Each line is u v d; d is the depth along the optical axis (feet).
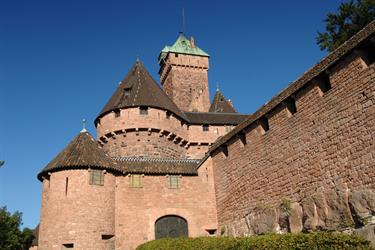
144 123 138.62
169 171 107.04
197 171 109.09
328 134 66.03
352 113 61.16
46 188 101.76
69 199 94.22
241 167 93.50
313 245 41.68
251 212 87.25
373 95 57.41
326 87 69.41
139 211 101.86
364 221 56.03
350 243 39.47
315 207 66.69
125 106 140.56
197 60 219.20
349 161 61.00
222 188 102.83
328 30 138.72
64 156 100.73
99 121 147.84
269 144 82.84
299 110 73.97
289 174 75.36
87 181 96.37
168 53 216.74
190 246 65.92
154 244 79.66
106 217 96.43
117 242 97.66
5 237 135.13
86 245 91.09
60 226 92.12
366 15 127.03
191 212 105.09
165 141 142.20
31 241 147.33
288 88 76.18
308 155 70.49
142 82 152.87
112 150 139.95
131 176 104.63
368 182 56.95
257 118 86.48
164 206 103.91
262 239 48.73
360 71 60.13
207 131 160.25
